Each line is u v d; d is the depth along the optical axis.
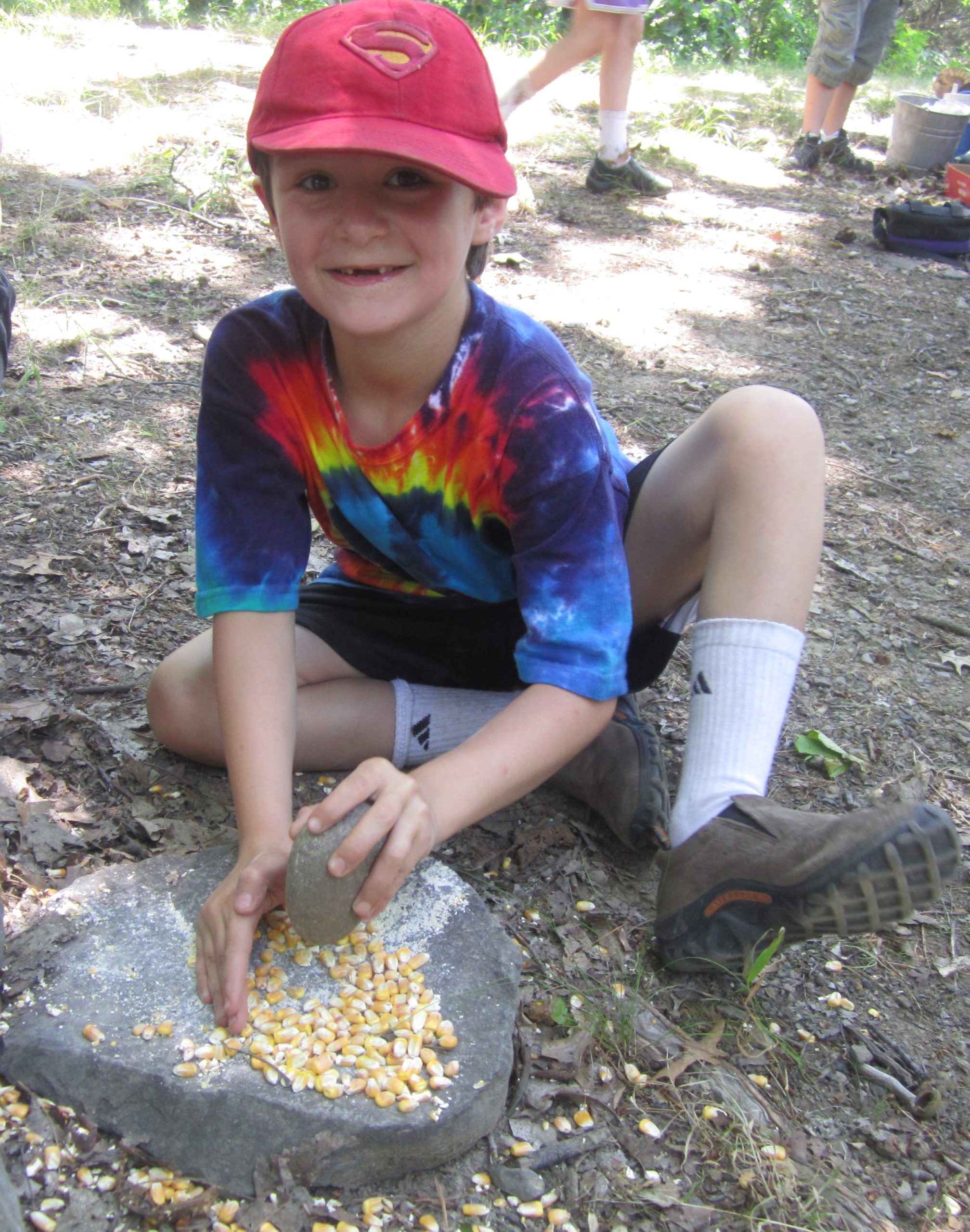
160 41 9.03
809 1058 1.89
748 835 1.81
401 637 2.27
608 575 1.85
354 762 2.26
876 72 13.01
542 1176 1.64
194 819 2.19
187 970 1.71
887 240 6.34
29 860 2.03
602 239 5.90
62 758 2.29
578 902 2.12
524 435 1.81
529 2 11.33
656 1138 1.71
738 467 1.96
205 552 1.92
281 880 1.72
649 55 11.28
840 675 2.96
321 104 1.60
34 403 3.68
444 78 1.63
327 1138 1.52
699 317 5.12
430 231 1.65
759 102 9.44
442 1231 1.54
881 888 1.72
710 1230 1.61
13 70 7.18
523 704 1.82
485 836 2.27
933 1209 1.67
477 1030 1.67
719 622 1.93
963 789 2.58
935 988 2.06
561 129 7.67
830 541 3.60
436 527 1.99
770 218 6.61
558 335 4.70
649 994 1.95
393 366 1.80
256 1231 1.48
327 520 2.10
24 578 2.86
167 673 2.22
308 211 1.65
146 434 3.60
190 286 4.62
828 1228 1.62
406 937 1.81
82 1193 1.49
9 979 1.68
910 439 4.32
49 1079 1.57
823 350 4.98
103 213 5.22
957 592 3.41
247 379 1.90
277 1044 1.61
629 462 2.35
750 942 1.88
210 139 6.27
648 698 2.78
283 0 11.52
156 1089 1.54
